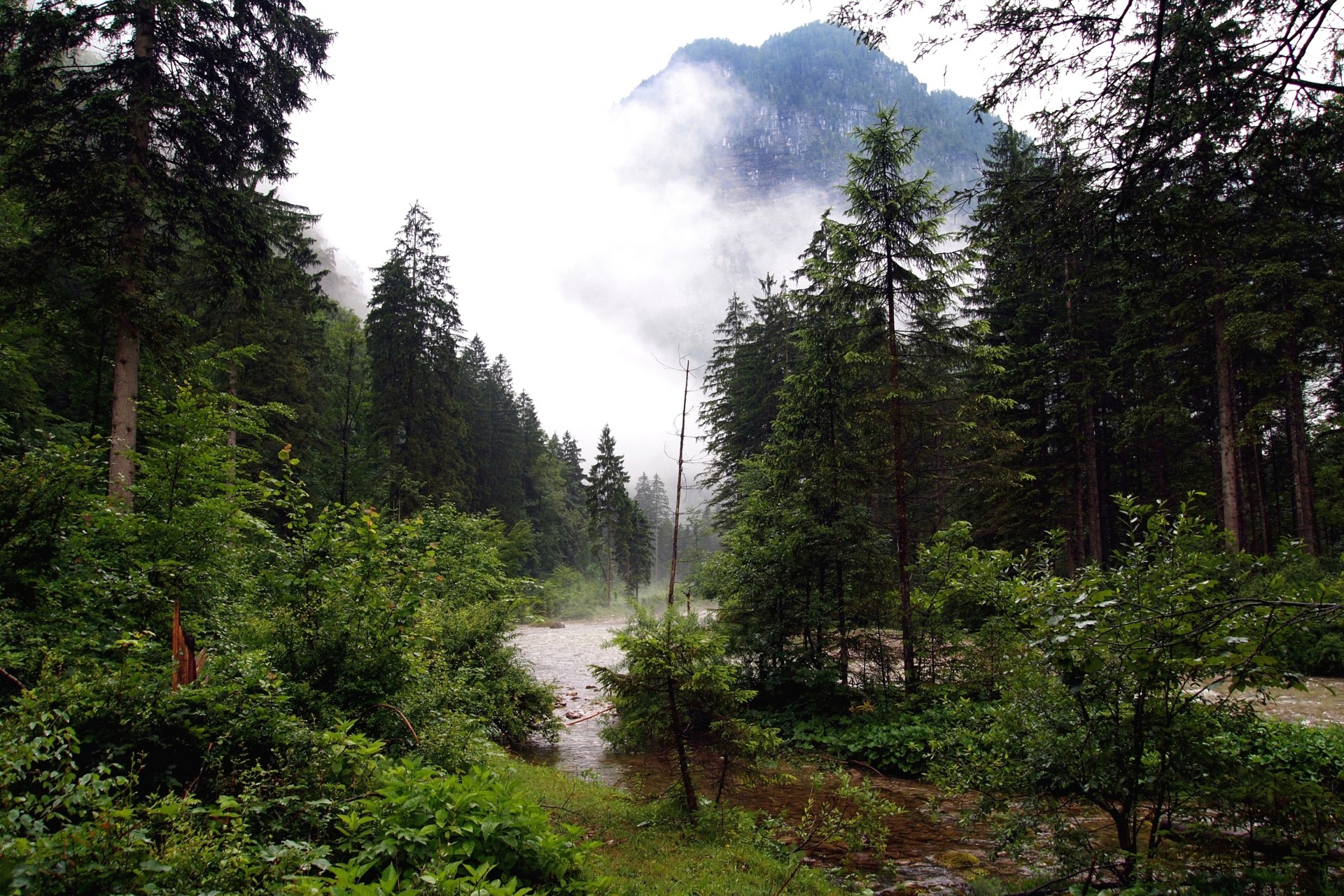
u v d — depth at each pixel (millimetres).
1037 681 5098
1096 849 4719
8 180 10680
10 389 12703
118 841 2723
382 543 7023
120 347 11148
